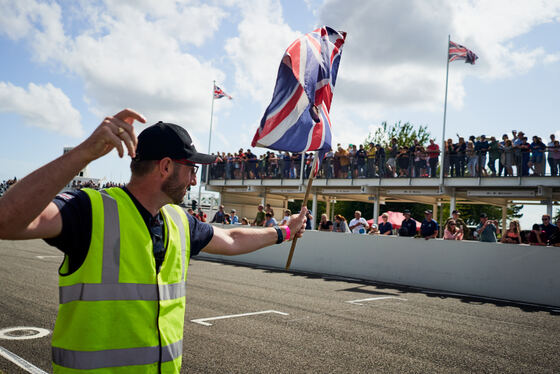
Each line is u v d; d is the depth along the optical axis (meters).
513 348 5.28
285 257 13.41
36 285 8.02
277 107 2.36
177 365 1.53
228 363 4.27
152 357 1.42
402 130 39.84
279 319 6.27
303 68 2.37
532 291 9.09
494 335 5.90
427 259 10.63
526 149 16.23
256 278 10.65
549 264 8.95
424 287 10.58
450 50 18.97
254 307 7.04
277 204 30.23
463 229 11.34
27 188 1.09
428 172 18.59
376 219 20.44
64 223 1.29
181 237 1.64
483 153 17.27
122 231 1.42
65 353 1.35
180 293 1.60
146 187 1.50
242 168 24.56
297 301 7.76
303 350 4.82
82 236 1.35
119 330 1.38
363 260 11.73
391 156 19.56
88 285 1.35
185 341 4.96
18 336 4.87
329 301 7.93
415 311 7.37
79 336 1.34
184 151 1.49
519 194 17.03
